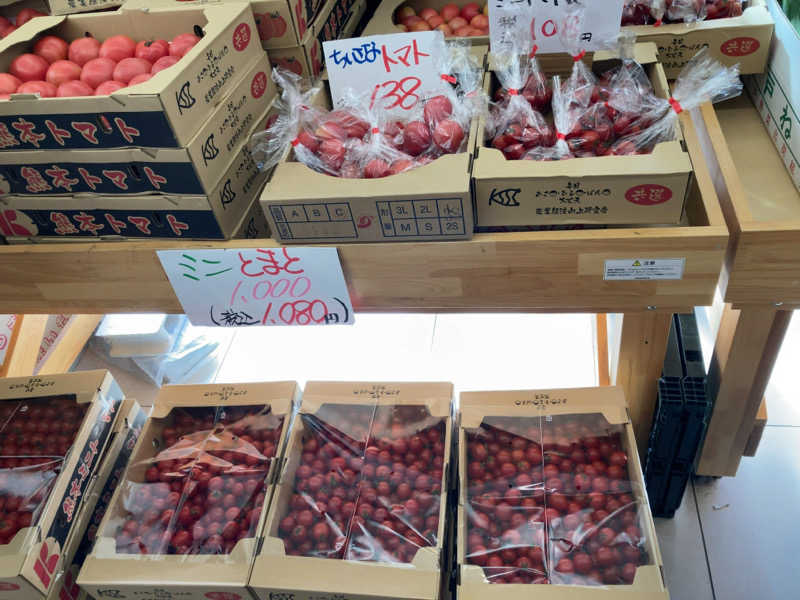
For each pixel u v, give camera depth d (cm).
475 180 136
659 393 189
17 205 159
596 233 137
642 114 153
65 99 135
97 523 187
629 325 179
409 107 161
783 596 203
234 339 303
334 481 179
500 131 155
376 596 154
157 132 138
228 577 160
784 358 264
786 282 146
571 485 173
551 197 137
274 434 189
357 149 153
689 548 216
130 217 156
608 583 156
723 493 229
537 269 144
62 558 172
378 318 302
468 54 172
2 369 228
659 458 200
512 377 269
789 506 223
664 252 136
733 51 177
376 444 186
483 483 176
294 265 151
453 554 184
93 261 161
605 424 182
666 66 181
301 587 157
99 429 193
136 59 160
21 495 172
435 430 188
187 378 290
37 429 188
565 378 266
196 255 154
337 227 142
